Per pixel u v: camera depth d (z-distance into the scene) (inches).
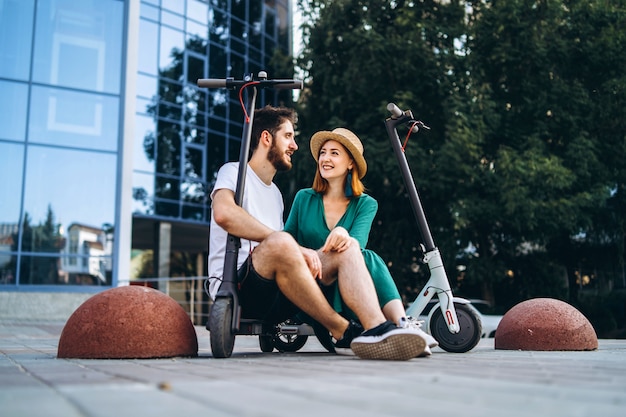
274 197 143.6
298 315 138.6
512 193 498.9
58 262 580.1
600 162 566.6
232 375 78.7
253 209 137.3
